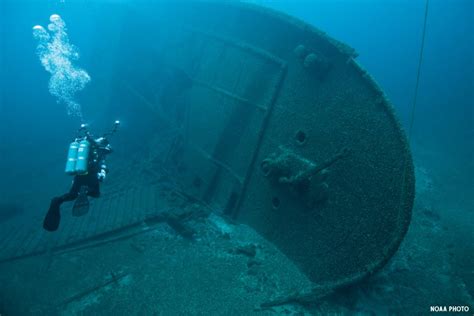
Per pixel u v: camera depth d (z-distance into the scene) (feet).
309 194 16.88
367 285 17.43
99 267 18.88
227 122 23.27
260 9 19.94
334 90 16.52
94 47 37.29
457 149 46.73
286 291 16.61
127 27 33.27
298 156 17.71
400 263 20.13
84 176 12.44
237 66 22.89
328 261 16.47
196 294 16.46
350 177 15.48
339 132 16.06
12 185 34.06
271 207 19.98
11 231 23.17
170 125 31.19
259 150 20.77
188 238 21.29
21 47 45.06
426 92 89.51
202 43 26.84
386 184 13.93
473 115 63.46
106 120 37.37
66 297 16.58
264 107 20.51
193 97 27.20
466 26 92.43
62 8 37.96
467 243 22.61
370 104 14.83
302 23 17.39
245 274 17.88
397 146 13.57
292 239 18.61
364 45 112.57
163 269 18.38
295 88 18.74
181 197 26.13
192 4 26.76
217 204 24.07
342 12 107.14
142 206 25.13
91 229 22.25
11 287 17.46
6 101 46.62
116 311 15.56
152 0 30.48
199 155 26.20
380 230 14.11
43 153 42.11
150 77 33.65
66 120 46.39
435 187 33.35
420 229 24.64
